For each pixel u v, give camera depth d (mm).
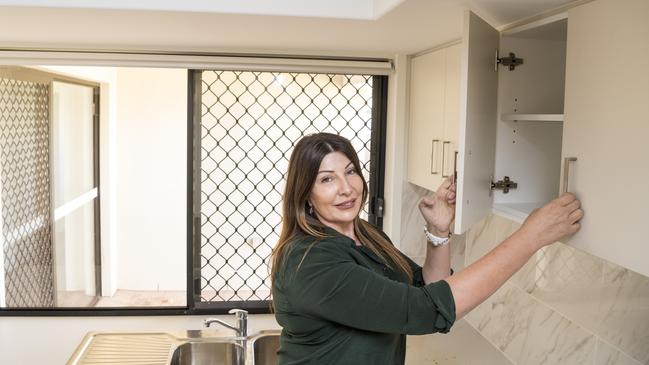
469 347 2248
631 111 1030
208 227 2748
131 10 1521
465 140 1282
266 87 2660
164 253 4477
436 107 2100
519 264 1156
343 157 1290
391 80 2545
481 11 1385
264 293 2818
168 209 4434
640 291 1443
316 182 1276
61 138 3582
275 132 2705
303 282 1169
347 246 1236
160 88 4312
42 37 2080
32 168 3232
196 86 2471
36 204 3291
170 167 4391
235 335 2297
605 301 1587
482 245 2410
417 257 2611
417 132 2361
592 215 1146
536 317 1965
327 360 1229
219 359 2236
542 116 1358
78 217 3896
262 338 2268
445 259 1529
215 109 2660
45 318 2543
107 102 4137
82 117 3914
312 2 1568
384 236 1527
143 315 2564
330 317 1147
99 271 4305
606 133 1101
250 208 2756
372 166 2664
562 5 1265
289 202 1300
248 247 2783
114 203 4355
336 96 2672
